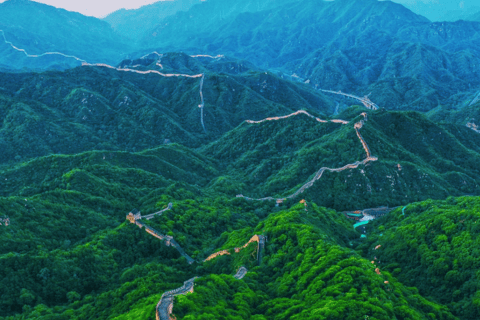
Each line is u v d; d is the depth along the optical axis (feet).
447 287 499.10
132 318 396.98
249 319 399.44
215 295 429.79
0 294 504.84
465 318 448.24
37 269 545.44
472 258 497.46
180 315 378.12
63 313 478.59
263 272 521.24
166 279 520.83
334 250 488.85
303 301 424.05
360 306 380.37
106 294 501.97
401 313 395.75
